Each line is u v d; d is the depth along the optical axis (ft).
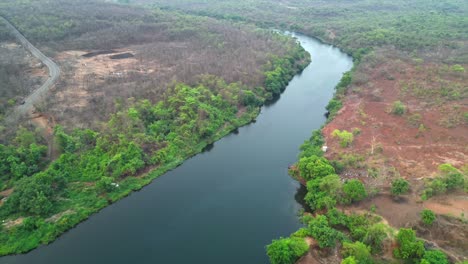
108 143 241.14
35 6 536.83
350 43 510.99
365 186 209.36
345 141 253.03
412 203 195.31
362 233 172.55
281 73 391.65
